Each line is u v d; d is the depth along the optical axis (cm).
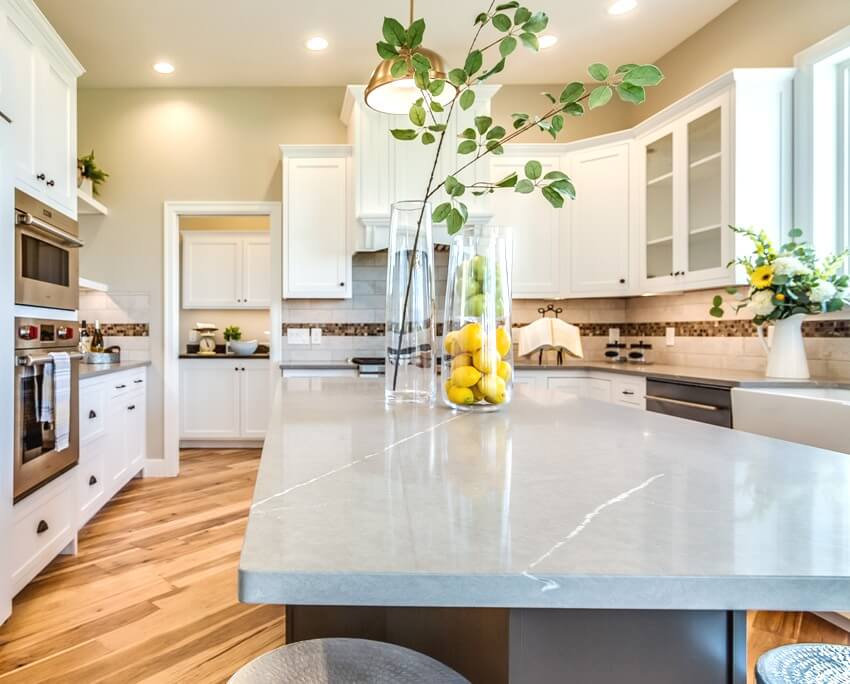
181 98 389
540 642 57
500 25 100
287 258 365
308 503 55
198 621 183
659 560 41
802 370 238
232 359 453
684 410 253
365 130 345
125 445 328
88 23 311
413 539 45
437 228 350
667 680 58
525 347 351
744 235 263
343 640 73
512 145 359
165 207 385
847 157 254
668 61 355
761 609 39
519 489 60
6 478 177
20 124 204
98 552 239
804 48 262
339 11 302
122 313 381
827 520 50
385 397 137
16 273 191
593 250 354
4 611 177
